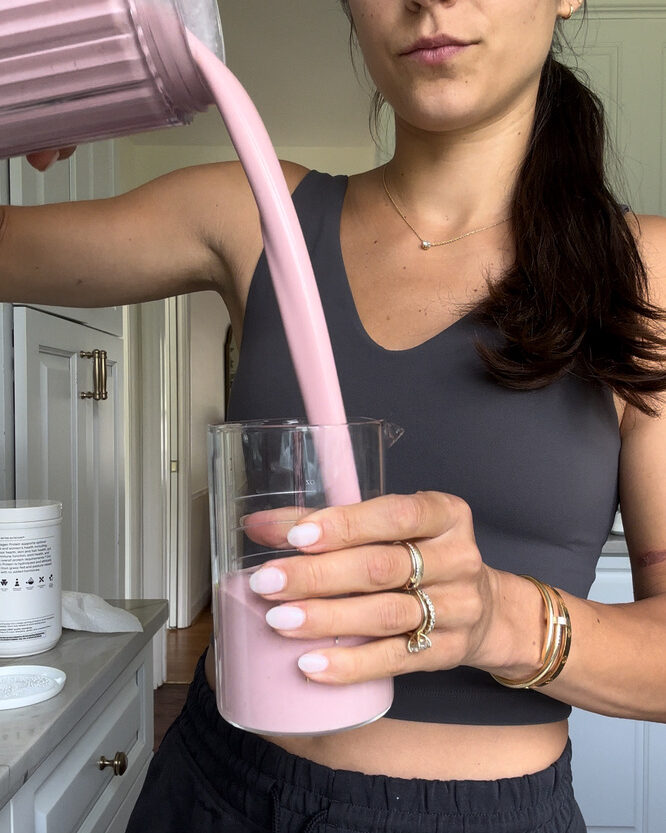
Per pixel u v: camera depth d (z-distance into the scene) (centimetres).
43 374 153
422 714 63
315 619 42
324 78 358
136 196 82
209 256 79
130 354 350
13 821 82
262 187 50
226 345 662
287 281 51
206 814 68
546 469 64
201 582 547
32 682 98
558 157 70
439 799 62
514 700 64
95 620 121
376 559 42
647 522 67
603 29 241
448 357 66
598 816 181
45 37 42
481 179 71
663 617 60
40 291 84
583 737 181
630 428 68
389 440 52
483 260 70
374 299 71
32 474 146
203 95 48
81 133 49
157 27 43
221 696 48
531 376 63
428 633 44
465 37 61
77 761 102
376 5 64
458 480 65
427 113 64
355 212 77
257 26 310
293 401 68
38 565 111
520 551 65
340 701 45
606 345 65
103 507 192
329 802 62
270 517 44
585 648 54
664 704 59
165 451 398
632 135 244
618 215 70
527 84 69
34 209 83
